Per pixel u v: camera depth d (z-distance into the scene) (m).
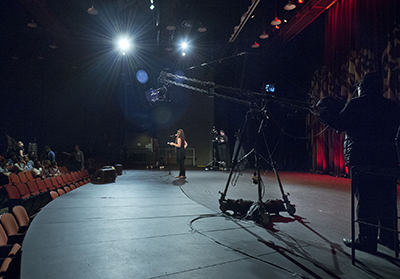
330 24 10.87
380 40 8.57
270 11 10.86
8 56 15.87
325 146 11.19
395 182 2.33
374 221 2.38
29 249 2.22
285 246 2.44
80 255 2.12
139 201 4.43
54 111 18.48
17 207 3.20
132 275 1.79
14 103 17.95
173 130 15.36
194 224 3.05
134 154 16.91
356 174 2.22
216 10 10.38
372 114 2.44
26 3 9.96
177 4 9.92
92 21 11.91
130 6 10.59
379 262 2.14
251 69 13.88
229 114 15.63
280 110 14.10
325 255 2.27
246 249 2.32
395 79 8.09
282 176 9.97
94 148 18.89
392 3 8.16
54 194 5.13
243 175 9.70
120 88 18.89
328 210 4.14
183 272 1.85
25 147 17.91
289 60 13.66
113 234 2.65
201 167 14.10
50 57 16.50
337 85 10.44
